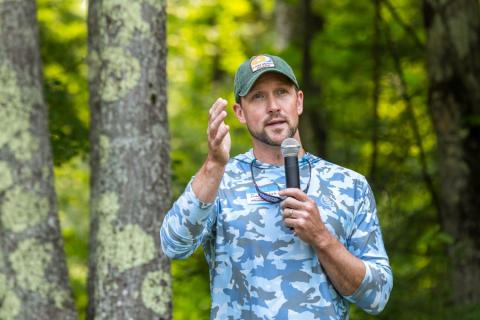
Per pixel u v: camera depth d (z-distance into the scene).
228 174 4.59
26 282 6.14
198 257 11.76
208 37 17.78
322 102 14.38
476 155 11.30
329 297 4.34
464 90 11.35
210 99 20.27
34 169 6.28
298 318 4.27
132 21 6.69
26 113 6.30
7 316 6.10
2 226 6.16
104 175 6.62
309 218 4.18
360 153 14.37
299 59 15.07
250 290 4.34
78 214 18.16
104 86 6.68
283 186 4.49
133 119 6.62
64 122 10.09
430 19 11.55
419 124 13.66
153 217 6.57
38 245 6.21
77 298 15.20
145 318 6.45
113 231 6.52
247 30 20.39
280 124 4.55
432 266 11.02
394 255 11.83
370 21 15.37
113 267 6.48
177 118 20.50
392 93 15.12
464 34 11.39
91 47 7.68
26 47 6.36
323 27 16.77
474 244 11.14
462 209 11.26
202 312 12.03
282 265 4.33
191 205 4.27
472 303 10.66
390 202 12.34
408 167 13.12
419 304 10.42
